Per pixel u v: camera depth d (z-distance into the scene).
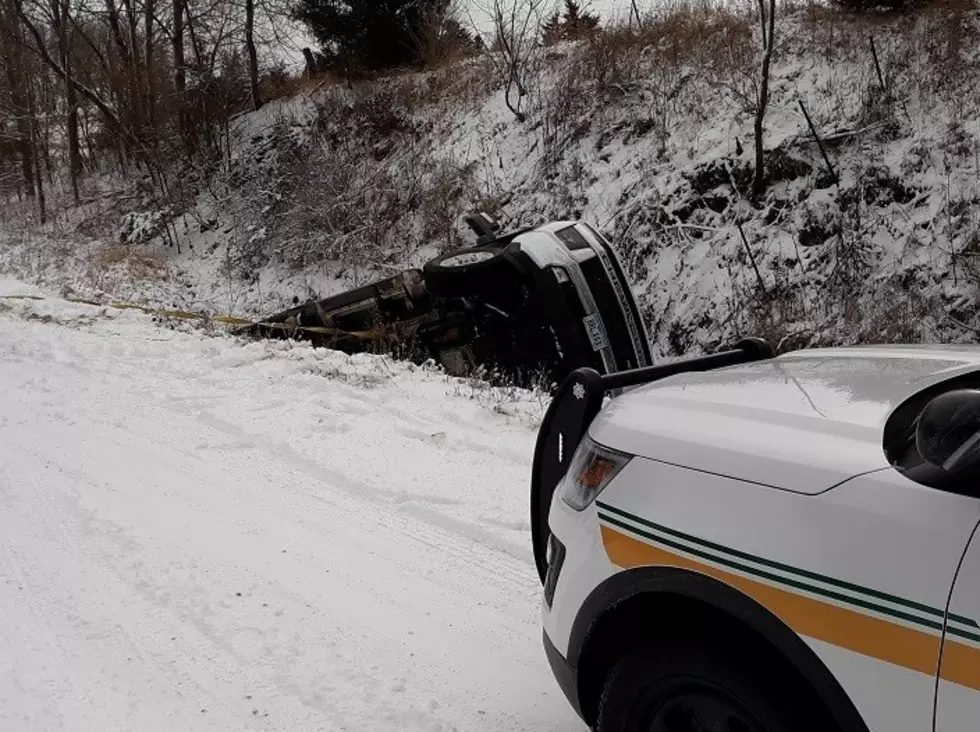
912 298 10.40
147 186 21.31
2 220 24.77
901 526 1.95
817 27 14.16
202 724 3.27
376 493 5.65
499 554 4.82
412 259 15.80
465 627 4.02
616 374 3.26
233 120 23.12
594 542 2.61
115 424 7.00
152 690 3.48
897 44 13.05
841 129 12.23
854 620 1.96
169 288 17.64
